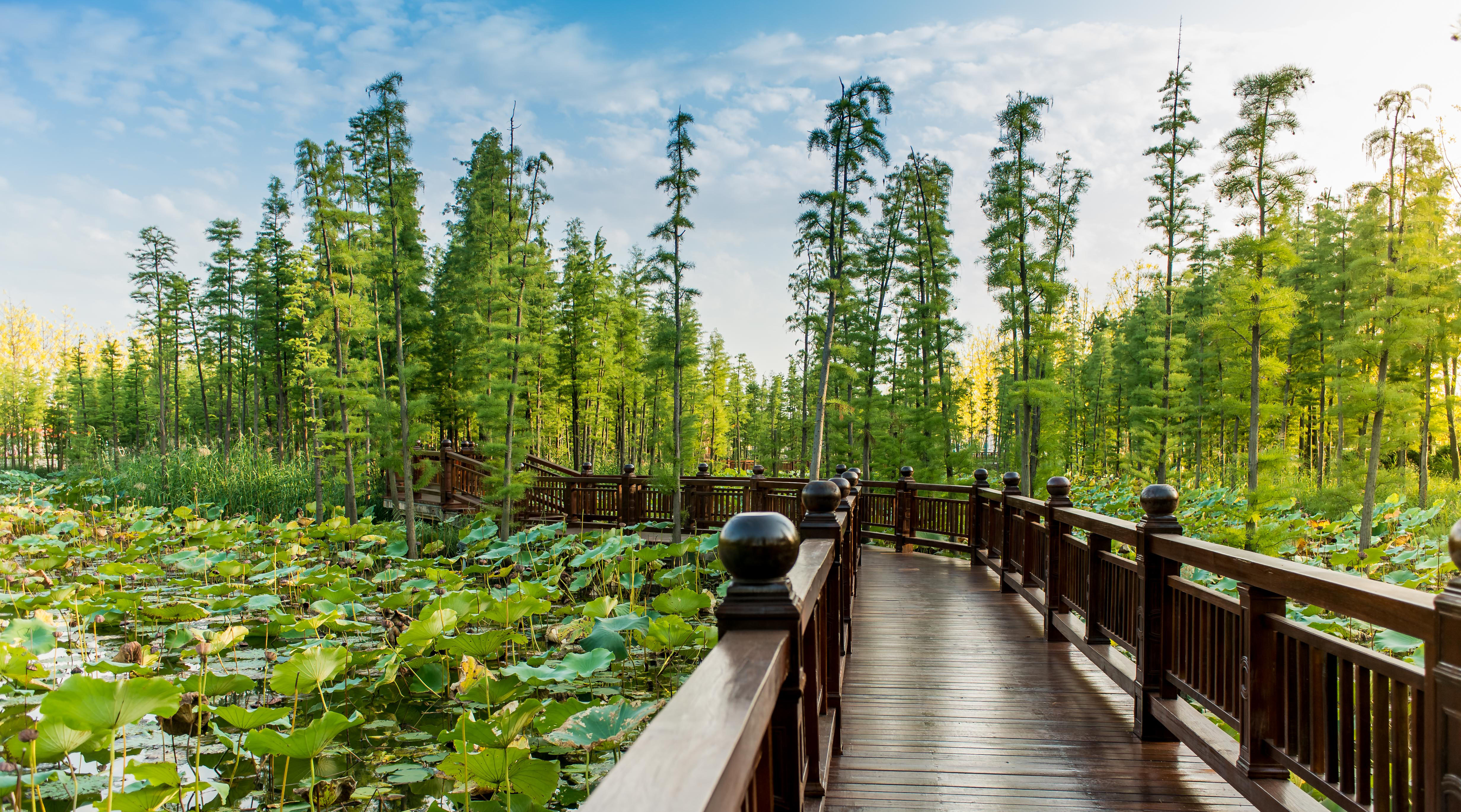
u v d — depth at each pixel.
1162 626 3.02
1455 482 19.58
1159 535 2.97
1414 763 1.48
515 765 2.75
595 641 4.19
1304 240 22.89
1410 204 14.77
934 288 20.92
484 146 14.68
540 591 5.51
